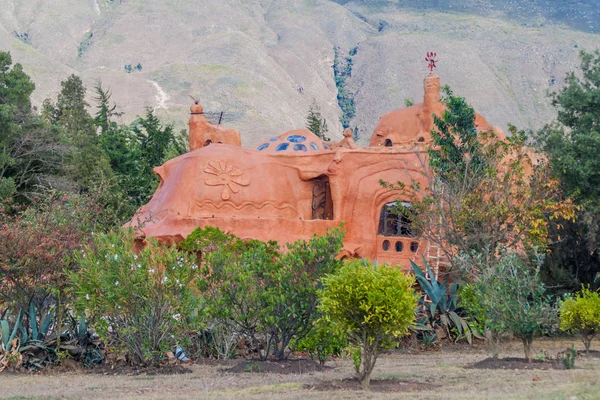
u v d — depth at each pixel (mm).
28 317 20344
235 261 18594
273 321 17375
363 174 31078
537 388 12773
